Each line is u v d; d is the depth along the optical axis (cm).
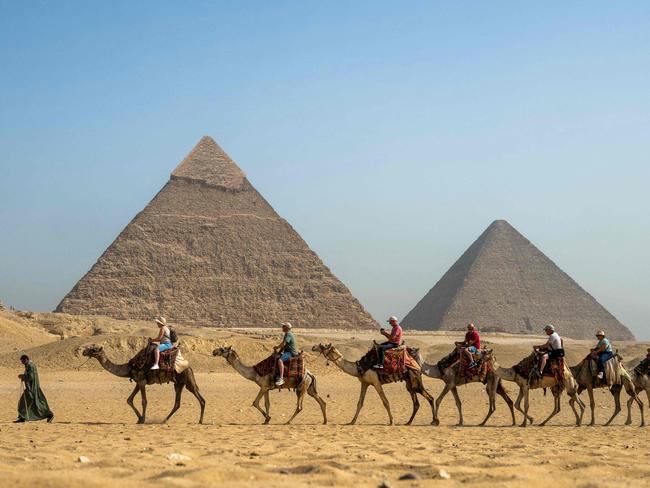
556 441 2378
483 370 3083
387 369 3031
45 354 7625
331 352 3055
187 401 4481
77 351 7575
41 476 1270
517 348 9681
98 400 4512
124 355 7619
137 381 3050
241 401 4553
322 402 3100
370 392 5550
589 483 1366
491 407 3116
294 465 1648
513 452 1981
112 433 2531
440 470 1493
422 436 2528
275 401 4591
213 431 2641
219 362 7869
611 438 2541
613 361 3172
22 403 3031
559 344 3114
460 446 2147
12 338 10606
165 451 1897
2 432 2539
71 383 5909
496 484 1353
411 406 4241
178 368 3044
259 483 1307
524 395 3131
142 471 1488
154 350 3028
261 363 3067
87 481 1255
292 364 3034
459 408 3136
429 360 9388
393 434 2594
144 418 3047
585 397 5009
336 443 2184
